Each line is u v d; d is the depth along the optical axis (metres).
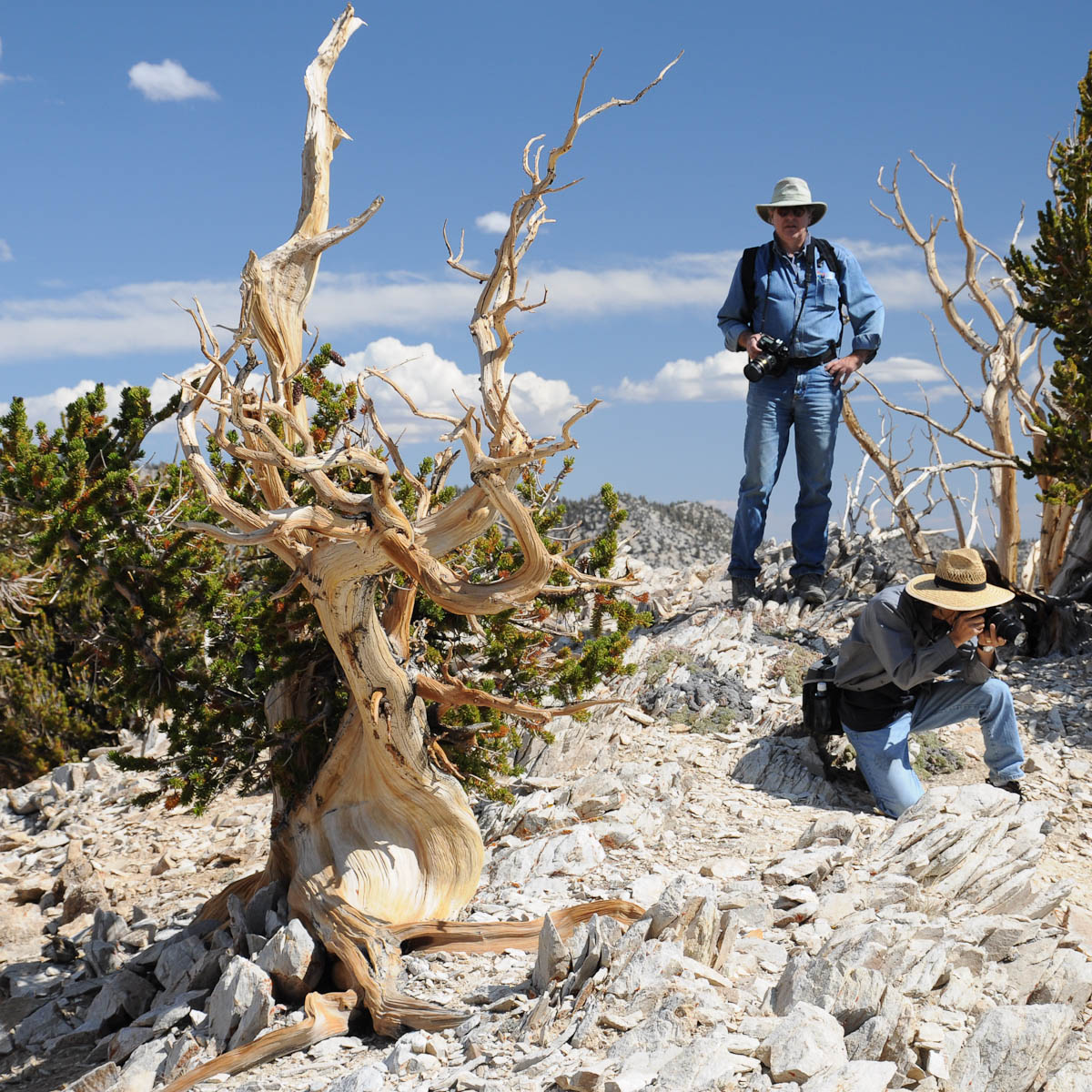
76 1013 5.75
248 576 6.76
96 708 14.41
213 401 4.64
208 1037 4.37
